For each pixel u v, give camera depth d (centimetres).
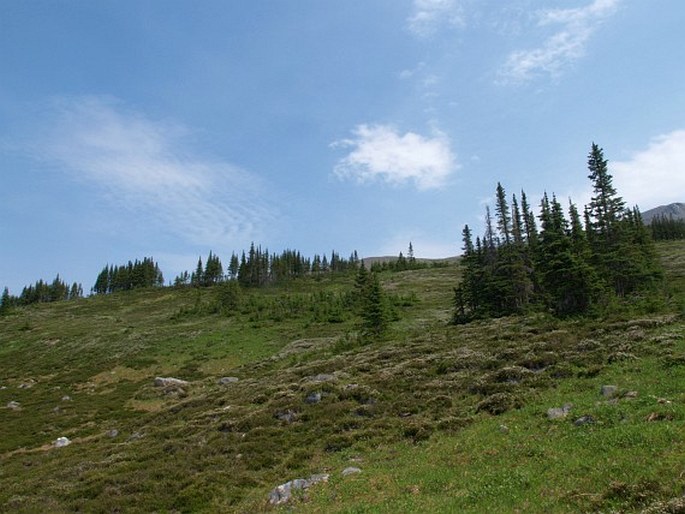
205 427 3059
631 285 6353
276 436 2652
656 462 1284
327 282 17925
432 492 1558
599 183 7106
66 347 9212
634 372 2333
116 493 2161
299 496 1823
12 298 18575
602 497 1192
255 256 18150
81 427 4566
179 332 9394
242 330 9075
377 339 5800
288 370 4647
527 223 8219
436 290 12225
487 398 2491
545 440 1727
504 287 6456
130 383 6384
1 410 5469
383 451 2188
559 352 3141
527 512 1220
